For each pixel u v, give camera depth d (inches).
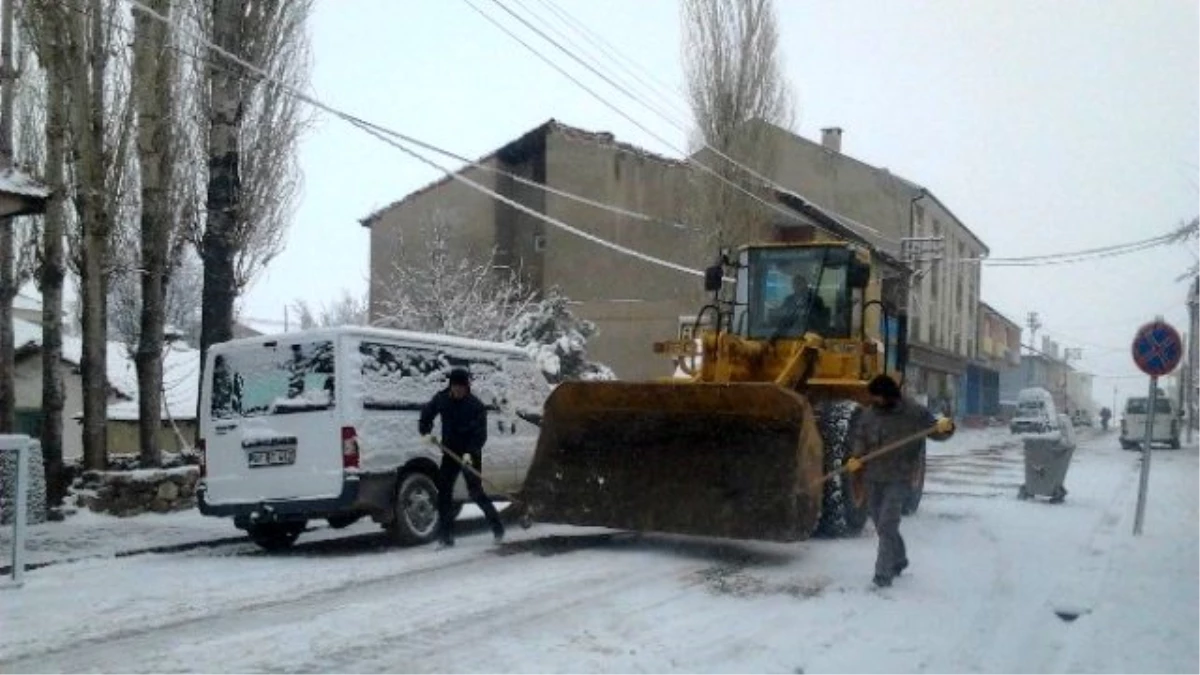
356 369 395.2
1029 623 280.5
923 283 1758.1
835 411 428.1
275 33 587.5
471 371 459.2
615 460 393.1
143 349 576.4
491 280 1149.7
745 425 374.6
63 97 568.7
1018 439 1604.3
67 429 1109.1
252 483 400.5
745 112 1023.6
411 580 332.5
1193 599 311.9
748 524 360.2
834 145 1686.8
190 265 1967.3
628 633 260.4
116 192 617.9
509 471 470.3
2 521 478.0
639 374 1242.0
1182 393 2527.1
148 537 439.8
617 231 1269.7
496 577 336.8
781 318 502.9
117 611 286.0
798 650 246.5
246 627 265.7
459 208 1295.5
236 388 412.2
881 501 329.1
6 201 404.5
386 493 399.9
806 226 1261.1
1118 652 250.2
